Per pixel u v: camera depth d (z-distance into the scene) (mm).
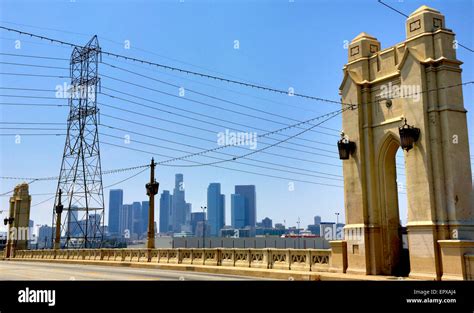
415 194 17672
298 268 22328
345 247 20641
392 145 20000
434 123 17406
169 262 30797
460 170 17094
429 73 17688
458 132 17328
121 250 36312
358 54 21234
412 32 18531
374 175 20234
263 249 24188
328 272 20906
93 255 40250
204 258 27859
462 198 16922
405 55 18484
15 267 32500
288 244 59531
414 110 17953
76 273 24750
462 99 17703
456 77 17688
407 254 19953
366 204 20188
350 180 20859
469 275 15633
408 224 17828
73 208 59219
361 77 20891
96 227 60500
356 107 20703
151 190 32906
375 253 19531
